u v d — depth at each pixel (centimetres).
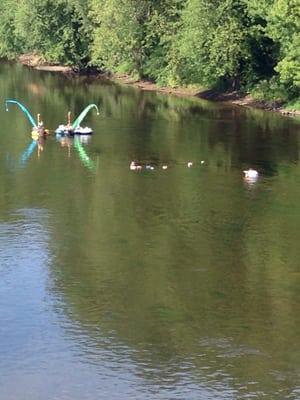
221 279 2712
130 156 4612
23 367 2123
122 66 8800
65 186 3891
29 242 3039
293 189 3866
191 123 5809
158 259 2880
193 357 2183
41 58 11131
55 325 2358
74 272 2748
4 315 2414
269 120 5922
